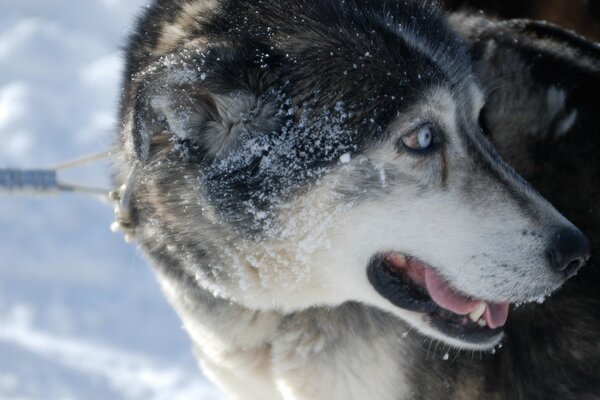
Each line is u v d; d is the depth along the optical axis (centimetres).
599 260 438
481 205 411
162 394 744
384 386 441
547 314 437
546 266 404
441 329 421
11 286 852
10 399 738
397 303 425
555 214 410
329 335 439
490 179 414
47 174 578
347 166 408
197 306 450
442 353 437
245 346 452
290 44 414
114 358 784
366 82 409
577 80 455
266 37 415
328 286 423
